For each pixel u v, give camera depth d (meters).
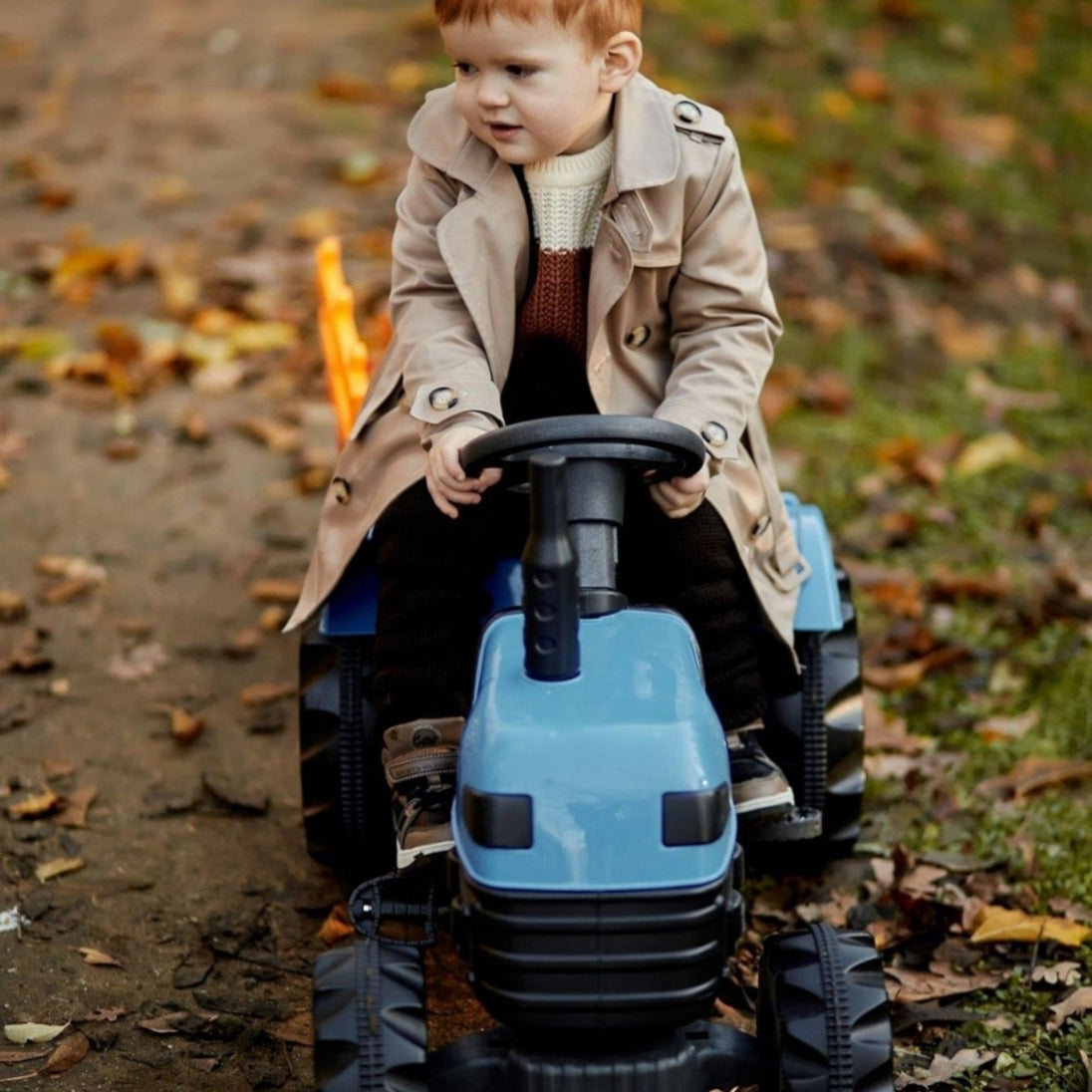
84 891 4.52
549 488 3.07
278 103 10.95
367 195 9.60
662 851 3.02
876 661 5.79
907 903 4.47
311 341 8.02
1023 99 11.45
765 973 3.39
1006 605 6.14
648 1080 3.15
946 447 7.26
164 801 4.93
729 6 12.57
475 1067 3.24
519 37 3.51
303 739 4.32
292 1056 3.93
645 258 3.85
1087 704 5.54
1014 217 9.78
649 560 3.87
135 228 9.09
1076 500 6.93
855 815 4.55
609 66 3.67
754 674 3.86
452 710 3.66
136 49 12.02
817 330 8.27
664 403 3.84
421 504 3.78
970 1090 3.81
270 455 7.10
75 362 7.64
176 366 7.68
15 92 11.18
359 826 4.31
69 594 6.02
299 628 5.92
